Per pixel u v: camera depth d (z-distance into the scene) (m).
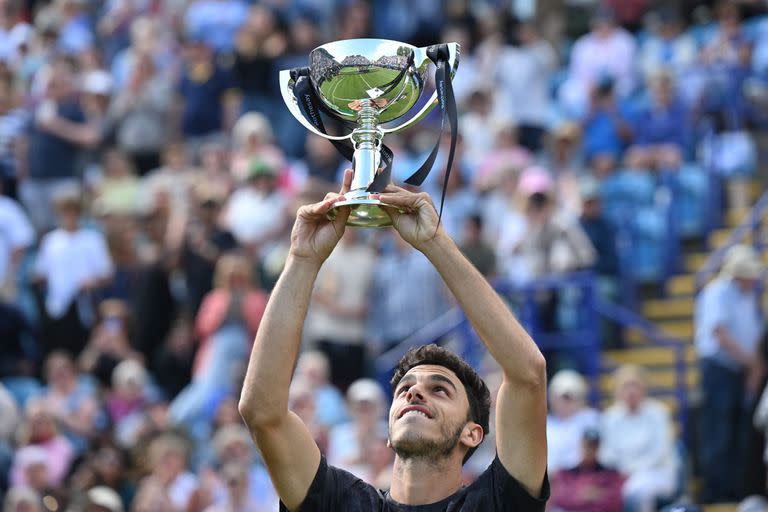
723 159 38.88
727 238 37.34
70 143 41.62
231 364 32.31
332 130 40.56
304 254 12.50
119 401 31.44
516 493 12.28
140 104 43.06
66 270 36.38
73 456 28.84
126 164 40.03
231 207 36.56
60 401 31.17
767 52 40.84
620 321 31.72
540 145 41.38
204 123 43.19
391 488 12.75
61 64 42.12
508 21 43.41
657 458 27.59
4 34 47.62
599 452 27.30
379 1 46.75
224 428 29.86
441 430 12.52
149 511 27.16
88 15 49.00
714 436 29.53
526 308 31.44
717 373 29.64
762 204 35.56
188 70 43.88
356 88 12.75
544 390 12.29
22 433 29.53
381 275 32.91
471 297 12.20
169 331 36.00
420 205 12.27
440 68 12.56
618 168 38.38
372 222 12.61
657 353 33.72
